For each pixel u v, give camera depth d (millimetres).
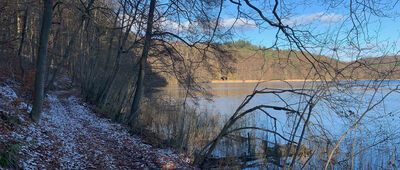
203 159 10344
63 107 17047
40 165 6082
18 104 11305
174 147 11508
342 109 7184
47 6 9633
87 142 9719
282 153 10438
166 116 13922
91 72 21594
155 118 14625
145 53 14352
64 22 19703
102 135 11820
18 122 8125
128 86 18484
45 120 10641
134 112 14672
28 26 19578
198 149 11922
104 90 20109
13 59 19359
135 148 10656
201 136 12789
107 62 20484
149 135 12922
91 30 18656
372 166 8703
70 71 31672
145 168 8539
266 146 10984
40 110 9797
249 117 14219
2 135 6379
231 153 10797
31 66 21547
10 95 12461
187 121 13148
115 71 18625
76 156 7777
